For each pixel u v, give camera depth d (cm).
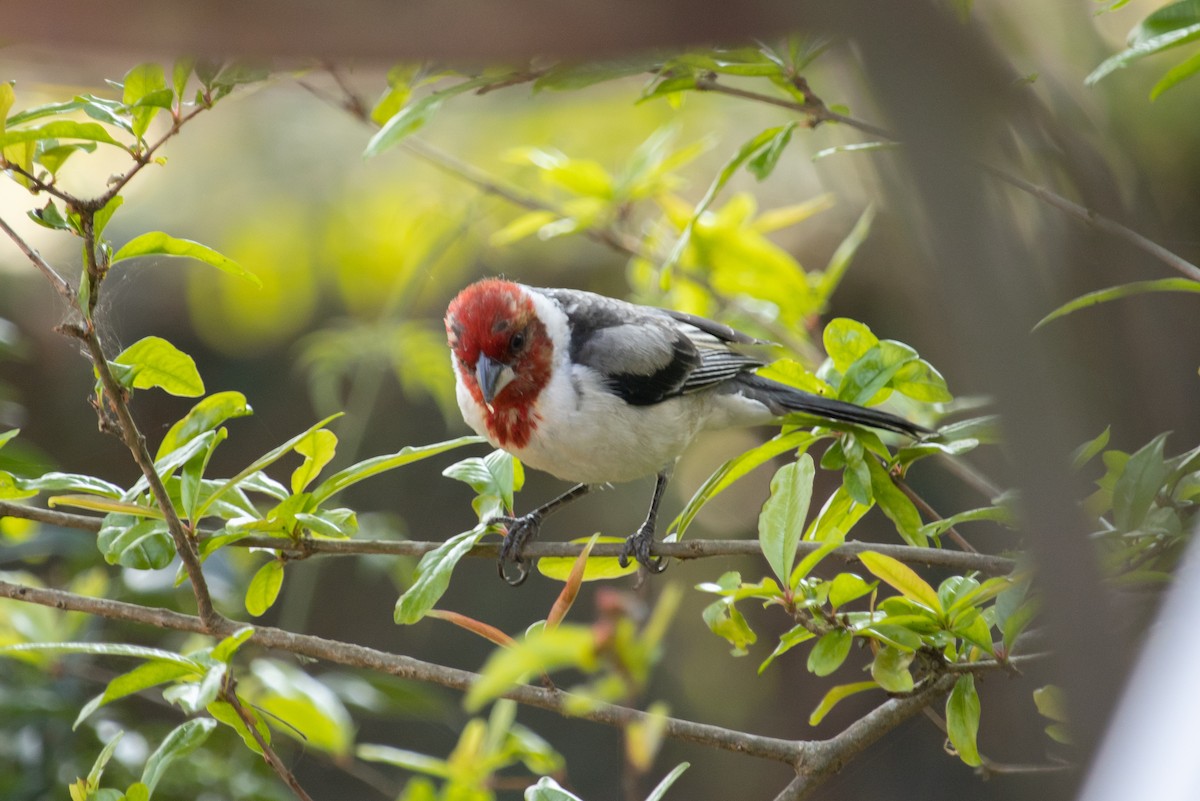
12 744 877
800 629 592
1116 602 390
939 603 561
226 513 670
